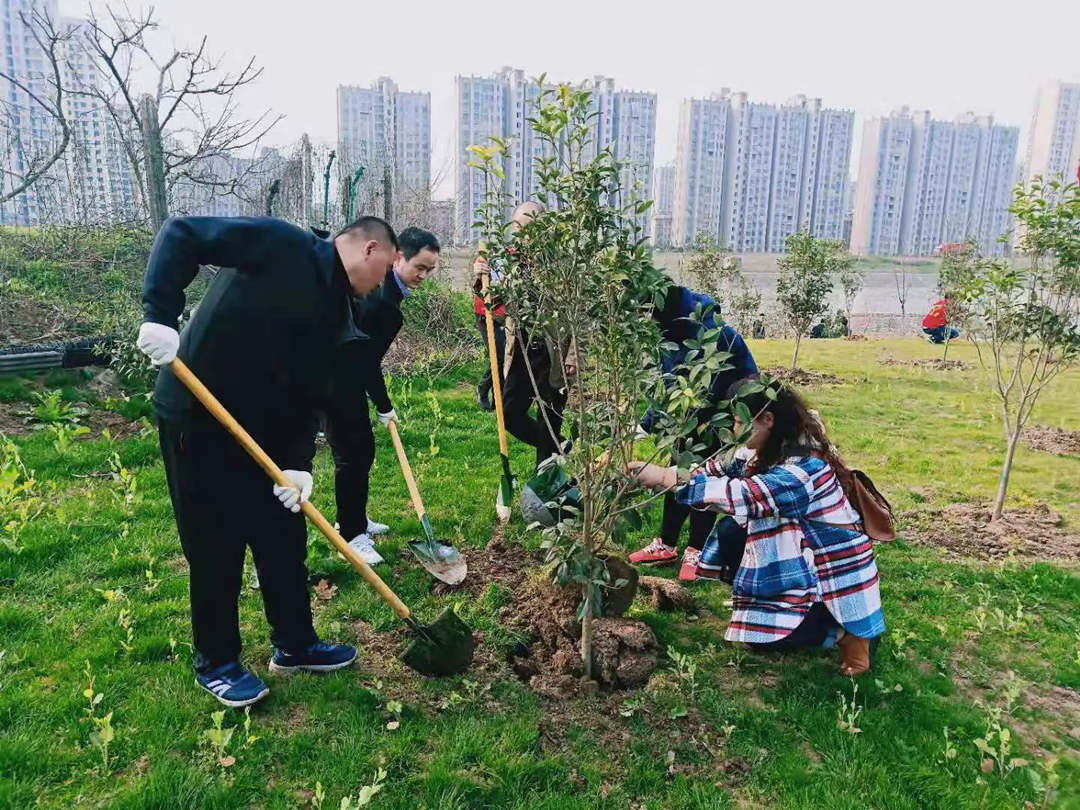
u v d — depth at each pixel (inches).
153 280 113.0
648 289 125.0
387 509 221.3
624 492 134.9
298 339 124.9
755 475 146.4
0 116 431.8
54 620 153.6
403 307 491.5
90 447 251.0
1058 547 218.5
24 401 289.6
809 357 605.9
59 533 188.7
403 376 409.4
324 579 175.8
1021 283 243.4
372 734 125.5
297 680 138.4
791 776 122.0
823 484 144.7
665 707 136.6
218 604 129.1
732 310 677.3
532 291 140.9
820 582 147.2
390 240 129.8
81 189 419.8
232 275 121.9
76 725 122.6
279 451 132.3
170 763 115.4
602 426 133.1
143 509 208.7
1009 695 139.7
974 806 116.6
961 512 245.8
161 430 123.4
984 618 173.2
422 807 111.7
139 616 155.1
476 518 216.1
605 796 116.3
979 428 365.1
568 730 130.0
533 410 219.1
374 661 147.4
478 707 134.1
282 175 509.4
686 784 119.6
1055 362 241.9
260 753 119.9
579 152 119.8
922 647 162.2
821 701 141.0
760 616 149.9
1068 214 227.0
